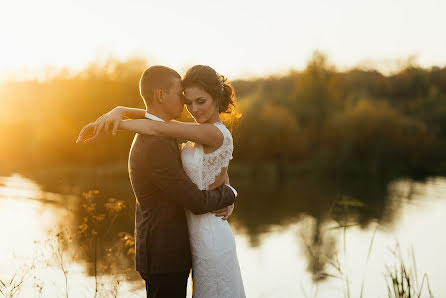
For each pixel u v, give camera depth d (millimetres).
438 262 6023
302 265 5633
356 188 16484
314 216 9742
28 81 22203
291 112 29156
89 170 16781
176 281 1864
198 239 1915
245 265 5637
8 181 12859
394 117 28891
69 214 6066
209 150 1883
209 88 1839
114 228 3822
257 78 32781
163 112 1863
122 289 3334
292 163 24703
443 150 28312
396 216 10086
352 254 6277
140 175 1803
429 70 40406
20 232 5609
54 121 19297
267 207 11211
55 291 3227
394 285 3051
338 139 27469
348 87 37094
